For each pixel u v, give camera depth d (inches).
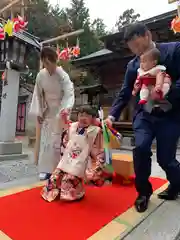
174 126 92.5
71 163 100.8
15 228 69.6
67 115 117.6
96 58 445.7
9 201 93.7
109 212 85.5
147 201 92.3
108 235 67.0
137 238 67.0
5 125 212.1
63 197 96.7
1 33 182.7
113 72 467.5
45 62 121.6
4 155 199.5
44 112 132.6
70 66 551.5
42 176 132.4
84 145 102.0
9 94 216.2
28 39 228.7
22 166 171.6
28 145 340.2
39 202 94.0
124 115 392.8
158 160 99.0
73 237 64.9
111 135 99.9
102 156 97.5
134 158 92.6
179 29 191.6
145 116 95.6
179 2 180.7
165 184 129.6
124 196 106.0
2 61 218.4
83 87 494.6
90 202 96.3
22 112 658.8
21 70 227.9
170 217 83.4
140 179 91.2
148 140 90.9
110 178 128.6
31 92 597.0
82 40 807.1
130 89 104.9
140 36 86.8
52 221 75.7
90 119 104.5
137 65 99.2
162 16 349.1
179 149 309.3
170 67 91.4
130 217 81.4
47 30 650.2
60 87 127.6
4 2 202.5
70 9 860.6
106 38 420.8
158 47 93.6
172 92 86.4
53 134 128.8
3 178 135.6
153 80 84.2
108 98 470.6
